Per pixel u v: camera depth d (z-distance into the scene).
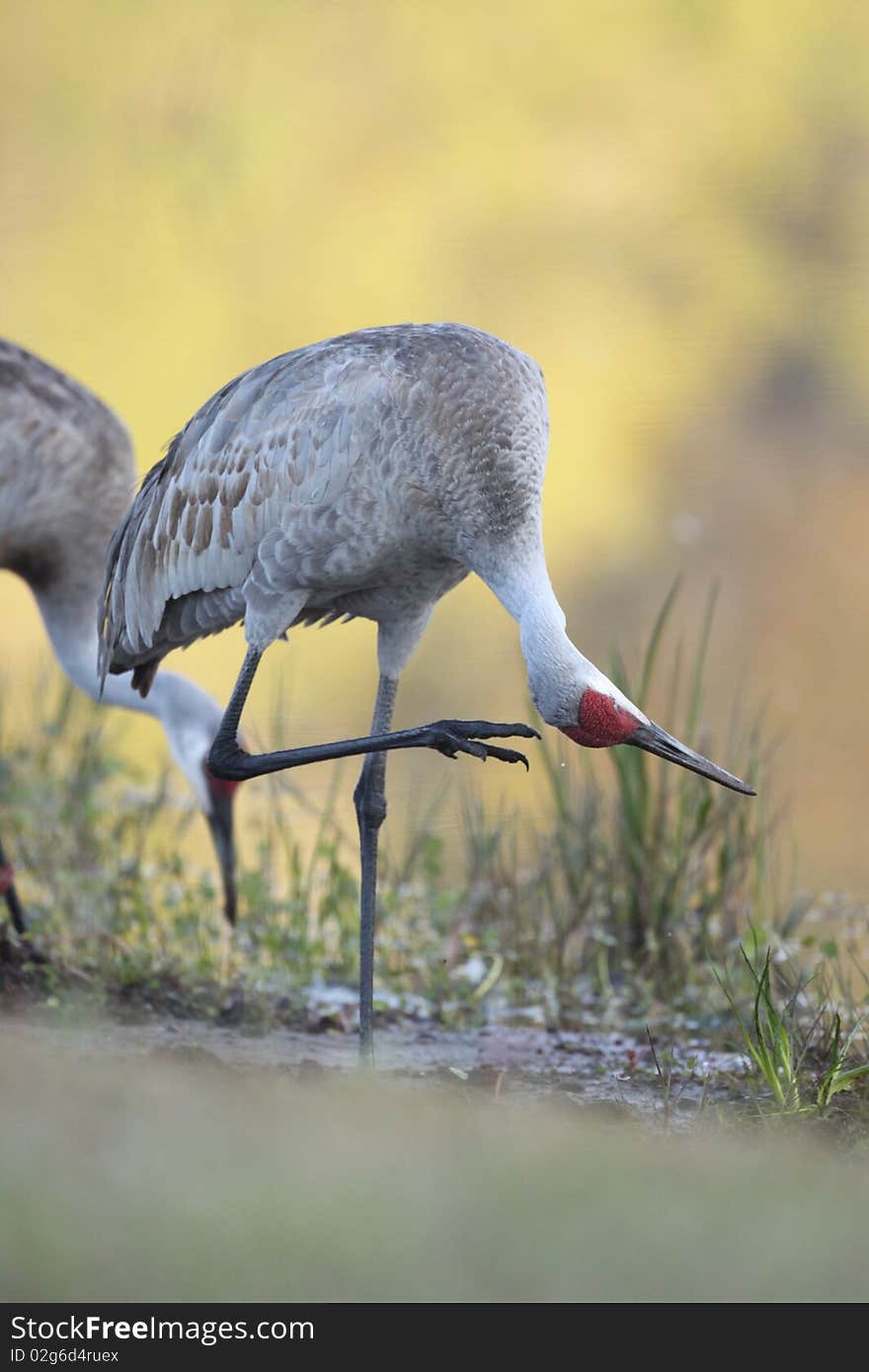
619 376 26.09
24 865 11.96
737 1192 5.14
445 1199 4.75
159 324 25.77
